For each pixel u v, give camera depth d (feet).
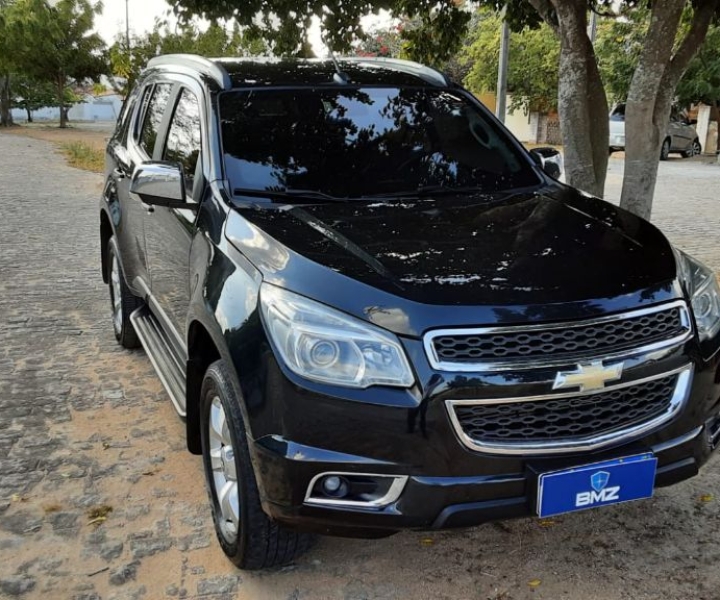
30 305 22.34
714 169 68.23
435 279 8.84
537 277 9.05
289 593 9.82
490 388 8.25
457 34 28.07
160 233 13.60
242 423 9.28
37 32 121.70
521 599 9.69
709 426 9.86
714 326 9.86
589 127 20.16
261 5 25.40
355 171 12.35
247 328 8.95
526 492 8.58
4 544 10.80
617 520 11.39
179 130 13.85
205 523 11.40
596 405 8.79
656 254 10.06
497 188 12.92
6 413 14.99
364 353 8.30
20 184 49.93
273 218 10.54
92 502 11.90
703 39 19.63
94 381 16.67
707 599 9.64
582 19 19.54
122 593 9.82
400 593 9.83
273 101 13.02
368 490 8.54
